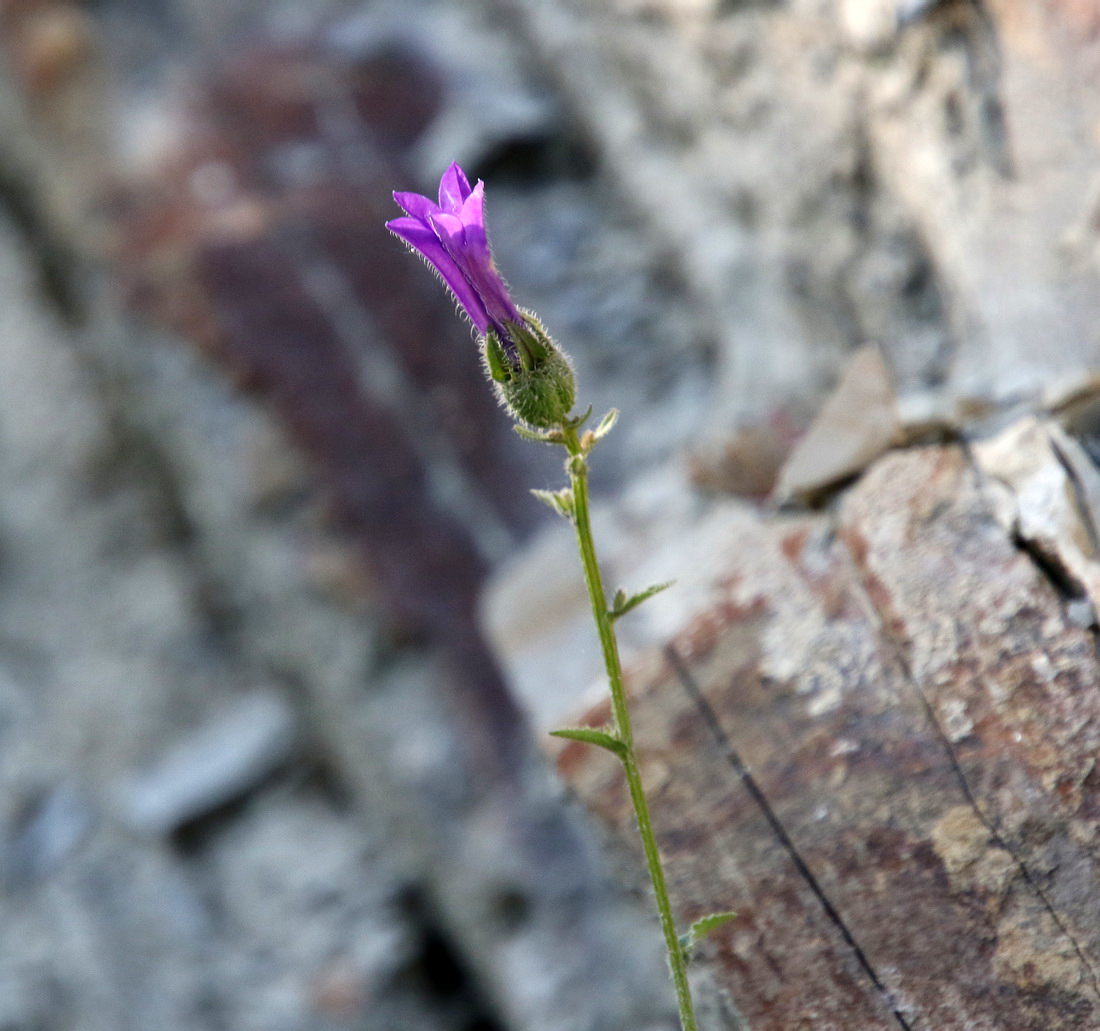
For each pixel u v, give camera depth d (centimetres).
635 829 64
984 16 69
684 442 96
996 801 61
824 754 63
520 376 58
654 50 98
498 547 101
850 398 68
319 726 116
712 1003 64
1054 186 68
